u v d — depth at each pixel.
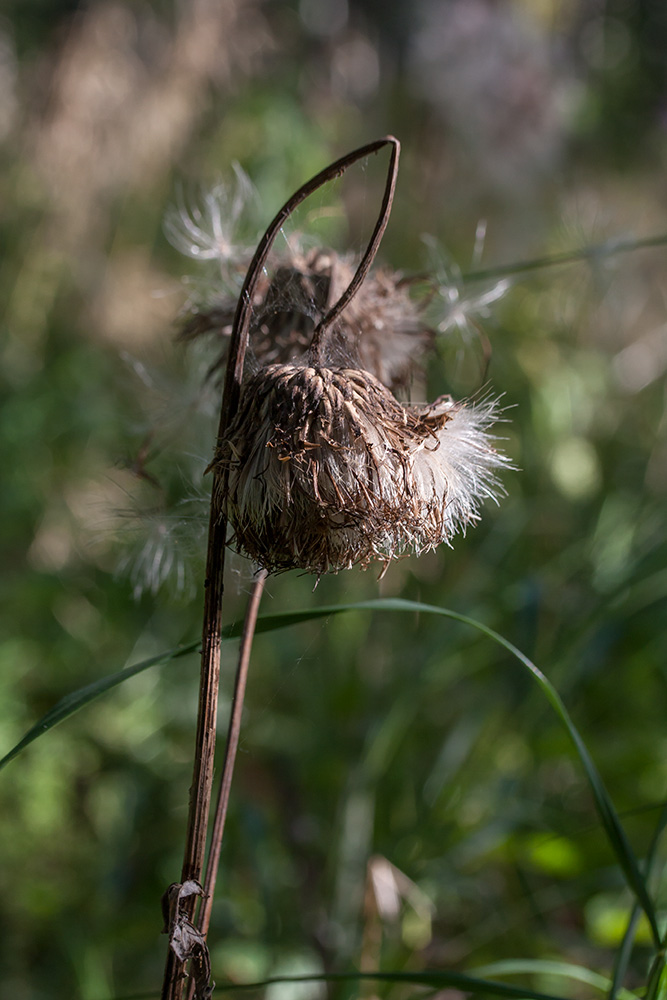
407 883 0.52
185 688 0.80
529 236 1.06
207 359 0.46
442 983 0.42
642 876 0.43
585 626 0.57
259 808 0.58
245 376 0.42
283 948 0.54
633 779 0.65
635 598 0.64
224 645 0.72
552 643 0.65
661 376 0.91
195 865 0.39
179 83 1.02
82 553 0.90
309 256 0.43
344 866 0.57
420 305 0.45
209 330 0.44
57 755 0.72
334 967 0.53
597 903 0.56
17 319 1.07
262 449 0.39
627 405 0.95
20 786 0.68
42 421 0.97
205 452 0.45
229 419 0.39
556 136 1.08
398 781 0.63
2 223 1.08
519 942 0.55
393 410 0.39
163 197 1.07
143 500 0.47
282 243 0.44
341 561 0.39
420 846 0.58
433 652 0.61
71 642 0.84
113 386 0.98
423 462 0.39
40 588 0.85
